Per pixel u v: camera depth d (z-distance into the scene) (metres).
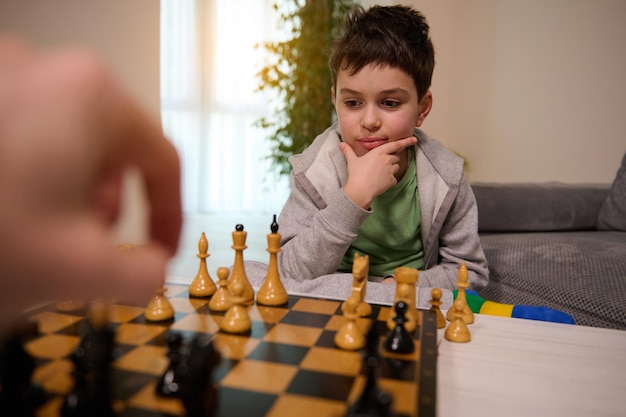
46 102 0.17
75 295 0.19
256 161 4.75
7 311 0.18
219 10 4.45
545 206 2.01
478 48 3.14
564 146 3.01
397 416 0.45
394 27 1.01
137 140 0.18
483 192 1.97
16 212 0.17
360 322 0.74
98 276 0.18
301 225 1.13
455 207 1.18
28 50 0.18
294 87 3.49
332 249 0.98
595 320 1.19
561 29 2.94
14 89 0.17
